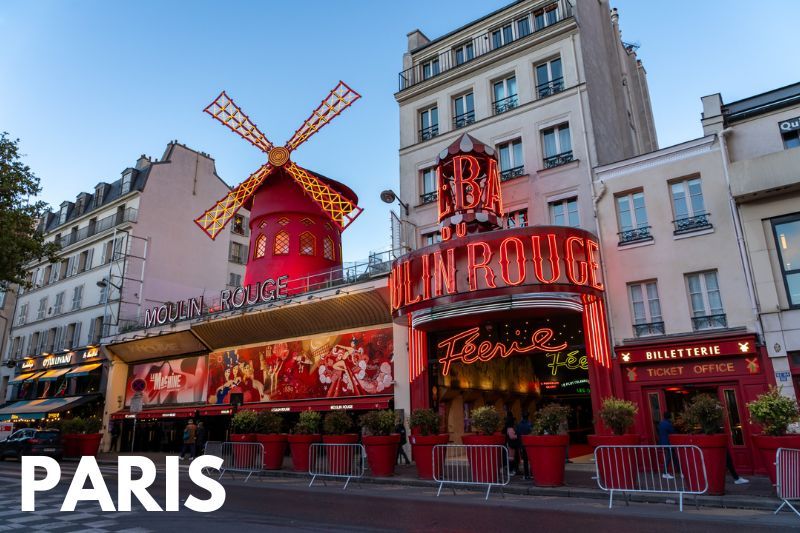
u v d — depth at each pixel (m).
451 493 8.92
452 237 12.85
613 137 15.55
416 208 15.88
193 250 27.47
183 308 20.72
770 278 10.50
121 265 24.66
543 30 14.69
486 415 9.52
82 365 24.78
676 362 11.08
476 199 12.59
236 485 10.38
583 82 13.88
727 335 10.49
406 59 17.67
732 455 10.29
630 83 19.73
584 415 17.44
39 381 26.97
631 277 12.05
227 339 19.33
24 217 16.73
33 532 5.94
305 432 12.37
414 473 11.34
